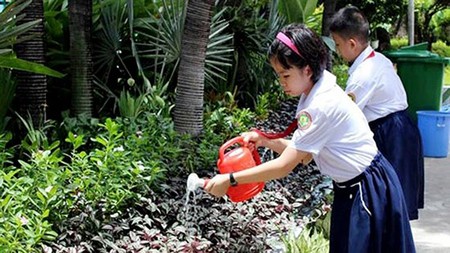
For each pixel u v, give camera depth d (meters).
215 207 3.37
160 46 5.27
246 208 3.45
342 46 3.23
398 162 3.28
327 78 2.22
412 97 6.28
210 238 3.05
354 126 2.24
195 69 4.34
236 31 6.23
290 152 2.21
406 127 3.31
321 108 2.16
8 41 3.45
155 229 2.97
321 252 3.20
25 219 2.50
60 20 5.18
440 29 15.44
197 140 4.30
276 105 6.80
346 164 2.27
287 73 2.18
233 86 6.37
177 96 4.39
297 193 3.98
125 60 5.59
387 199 2.31
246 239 3.07
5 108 3.91
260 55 6.59
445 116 6.08
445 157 6.18
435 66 6.18
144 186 3.11
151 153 3.56
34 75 4.05
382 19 12.33
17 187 2.70
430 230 4.08
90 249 2.67
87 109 4.61
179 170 3.68
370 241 2.29
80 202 2.86
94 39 5.36
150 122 4.11
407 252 2.36
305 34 2.14
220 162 2.44
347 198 2.33
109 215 2.92
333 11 7.51
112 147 3.10
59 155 3.55
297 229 3.41
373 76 3.20
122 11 5.47
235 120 5.01
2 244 2.31
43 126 4.09
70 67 4.65
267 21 6.95
